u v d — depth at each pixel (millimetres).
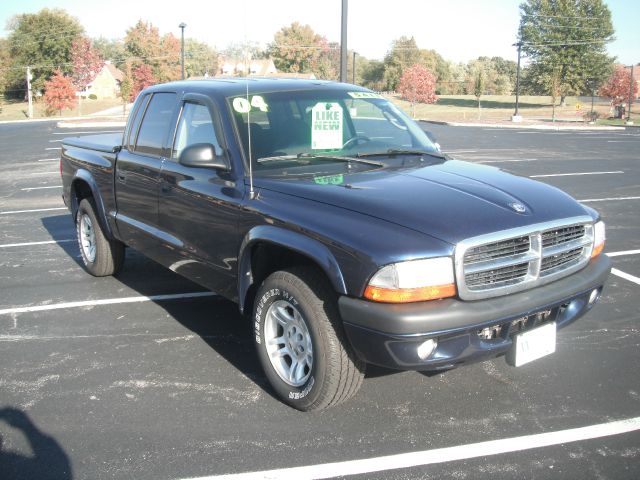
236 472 3244
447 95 105000
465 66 123875
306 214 3625
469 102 79875
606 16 75812
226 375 4363
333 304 3500
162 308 5781
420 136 5086
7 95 93000
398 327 3150
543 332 3619
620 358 4520
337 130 4531
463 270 3271
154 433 3627
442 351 3283
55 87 59438
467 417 3740
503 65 126625
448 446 3439
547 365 4422
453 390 4070
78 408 3938
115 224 5938
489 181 4027
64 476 3238
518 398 3961
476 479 3145
